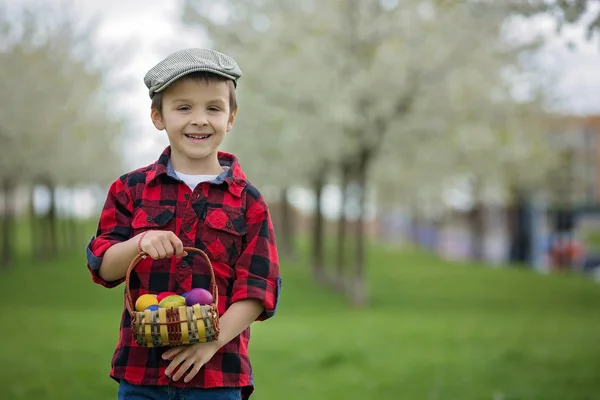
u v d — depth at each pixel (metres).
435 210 48.22
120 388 2.49
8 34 22.22
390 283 27.33
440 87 18.02
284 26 18.77
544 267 35.09
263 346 10.05
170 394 2.41
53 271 28.05
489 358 9.06
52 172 27.94
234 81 2.58
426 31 17.80
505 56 18.64
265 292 2.45
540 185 31.75
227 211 2.53
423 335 11.49
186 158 2.57
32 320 13.59
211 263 2.49
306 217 67.00
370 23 18.16
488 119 20.03
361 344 10.27
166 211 2.51
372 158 19.23
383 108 17.84
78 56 25.05
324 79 17.78
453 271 32.53
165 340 2.22
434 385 7.38
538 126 25.05
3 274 26.75
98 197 44.72
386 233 68.69
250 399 6.66
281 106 18.53
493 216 40.59
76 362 8.46
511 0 6.89
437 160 22.14
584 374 7.93
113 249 2.39
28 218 60.31
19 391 6.81
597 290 25.39
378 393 6.99
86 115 28.05
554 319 15.74
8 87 22.02
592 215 33.72
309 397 6.78
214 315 2.26
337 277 23.14
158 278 2.47
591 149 32.22
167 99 2.50
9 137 22.69
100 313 16.39
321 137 18.33
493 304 21.58
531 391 7.03
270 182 25.25
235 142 22.22
